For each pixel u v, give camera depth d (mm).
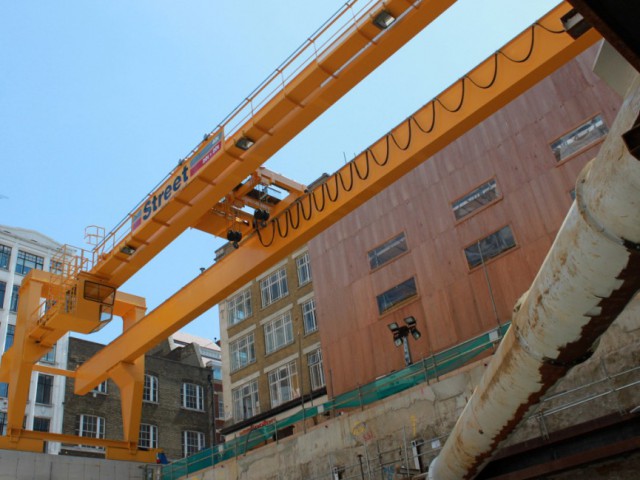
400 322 24328
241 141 14883
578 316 6023
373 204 27203
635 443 10484
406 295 24516
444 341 22484
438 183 24688
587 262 5340
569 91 21391
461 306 22359
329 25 13344
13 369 22828
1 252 47000
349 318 26484
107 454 24141
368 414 18328
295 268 35219
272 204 18188
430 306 23375
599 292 5582
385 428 17703
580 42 11922
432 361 17938
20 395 22516
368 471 16969
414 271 24453
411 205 25516
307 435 20141
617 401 13031
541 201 21156
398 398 17688
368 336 25422
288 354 33594
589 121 20625
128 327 25281
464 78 13688
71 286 20172
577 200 5219
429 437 16469
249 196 17750
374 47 12875
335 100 14008
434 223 24359
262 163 15430
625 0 3672
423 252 24391
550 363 7102
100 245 20016
